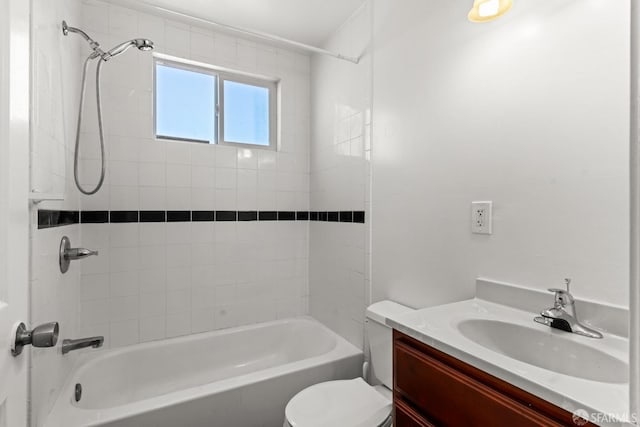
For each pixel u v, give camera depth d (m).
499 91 1.12
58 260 1.35
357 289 1.92
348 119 2.00
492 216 1.14
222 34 2.19
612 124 0.84
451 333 0.85
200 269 2.14
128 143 1.93
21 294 0.56
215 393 1.43
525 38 1.04
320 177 2.33
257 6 1.89
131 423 1.29
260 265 2.34
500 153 1.11
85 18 1.81
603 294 0.85
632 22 0.46
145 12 1.96
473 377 0.73
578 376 0.78
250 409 1.51
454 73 1.29
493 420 0.68
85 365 1.68
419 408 0.87
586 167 0.89
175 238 2.06
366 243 1.83
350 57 1.97
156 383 1.90
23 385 0.57
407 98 1.54
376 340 1.48
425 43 1.44
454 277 1.29
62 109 1.41
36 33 1.06
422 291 1.45
